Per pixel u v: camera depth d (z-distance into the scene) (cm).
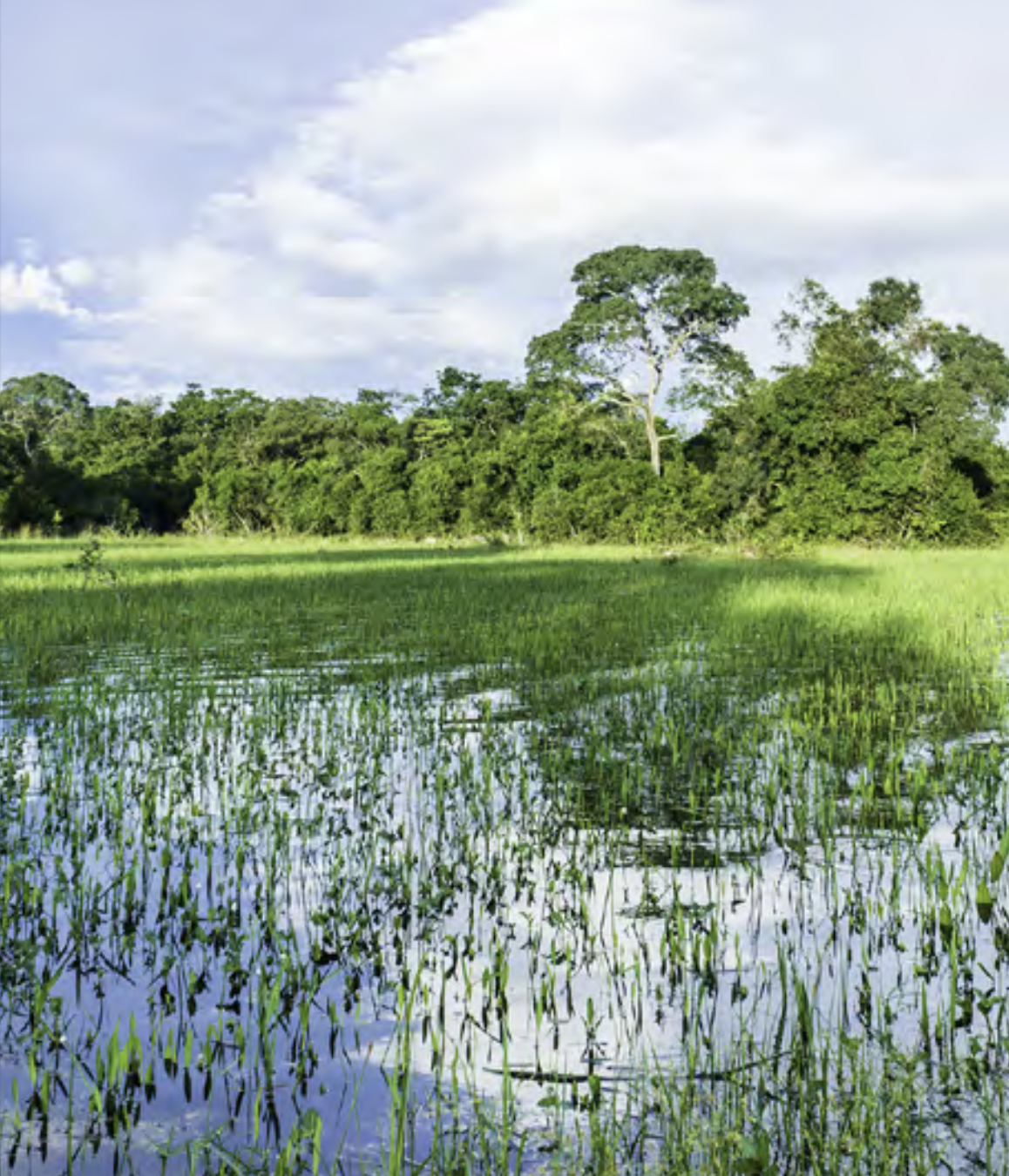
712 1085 366
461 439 6612
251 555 3369
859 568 2623
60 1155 330
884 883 546
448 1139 340
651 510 4234
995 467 4528
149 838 610
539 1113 354
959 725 888
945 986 438
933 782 707
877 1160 324
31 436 7844
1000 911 506
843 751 784
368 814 652
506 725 890
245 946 473
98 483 5650
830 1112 350
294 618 1578
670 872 565
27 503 5234
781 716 905
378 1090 368
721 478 4138
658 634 1405
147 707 950
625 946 477
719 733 815
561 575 2386
